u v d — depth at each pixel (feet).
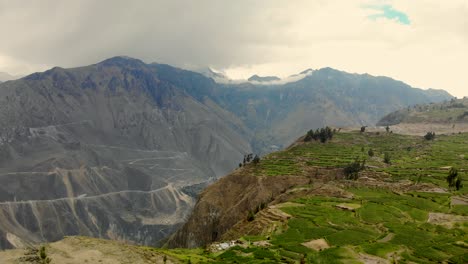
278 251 380.78
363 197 595.06
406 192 627.05
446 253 370.53
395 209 522.47
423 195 597.52
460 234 423.23
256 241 422.00
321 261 350.02
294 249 383.65
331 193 639.76
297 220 485.56
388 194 619.67
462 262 347.15
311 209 535.60
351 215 502.79
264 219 523.29
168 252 392.27
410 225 458.91
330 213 514.27
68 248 342.64
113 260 328.29
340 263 346.13
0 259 299.17
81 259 320.29
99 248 350.84
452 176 654.53
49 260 304.09
